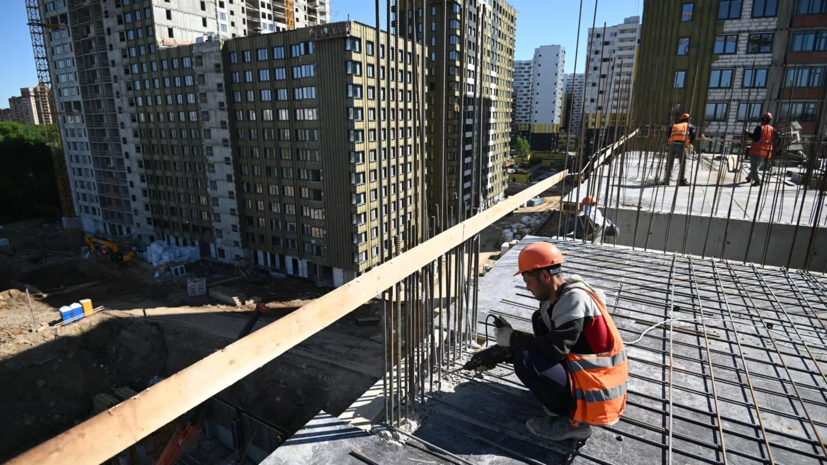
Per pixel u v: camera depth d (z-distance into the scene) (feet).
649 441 10.05
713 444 9.97
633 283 18.43
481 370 10.73
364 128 116.57
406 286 9.84
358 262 123.65
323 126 116.57
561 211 24.31
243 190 140.46
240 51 125.49
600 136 26.32
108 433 4.54
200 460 97.76
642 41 83.92
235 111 132.98
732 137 70.38
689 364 13.05
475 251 13.39
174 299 132.26
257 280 139.23
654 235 32.19
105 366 117.60
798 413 11.02
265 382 99.35
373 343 108.17
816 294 17.44
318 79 113.19
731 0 76.54
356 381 95.61
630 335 14.62
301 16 269.23
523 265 9.46
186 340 112.47
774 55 75.25
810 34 73.20
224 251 151.33
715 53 78.84
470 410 11.03
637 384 12.14
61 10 173.99
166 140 152.25
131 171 169.68
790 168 49.65
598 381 8.93
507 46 195.11
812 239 19.10
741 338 14.39
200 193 149.69
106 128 174.60
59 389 111.55
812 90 74.18
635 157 59.62
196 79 135.03
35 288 142.31
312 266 137.39
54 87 190.70
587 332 8.93
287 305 125.49
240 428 99.04
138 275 150.20
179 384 5.18
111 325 122.42
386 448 9.64
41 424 106.42
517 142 334.24
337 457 9.35
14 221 227.40
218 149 138.10
